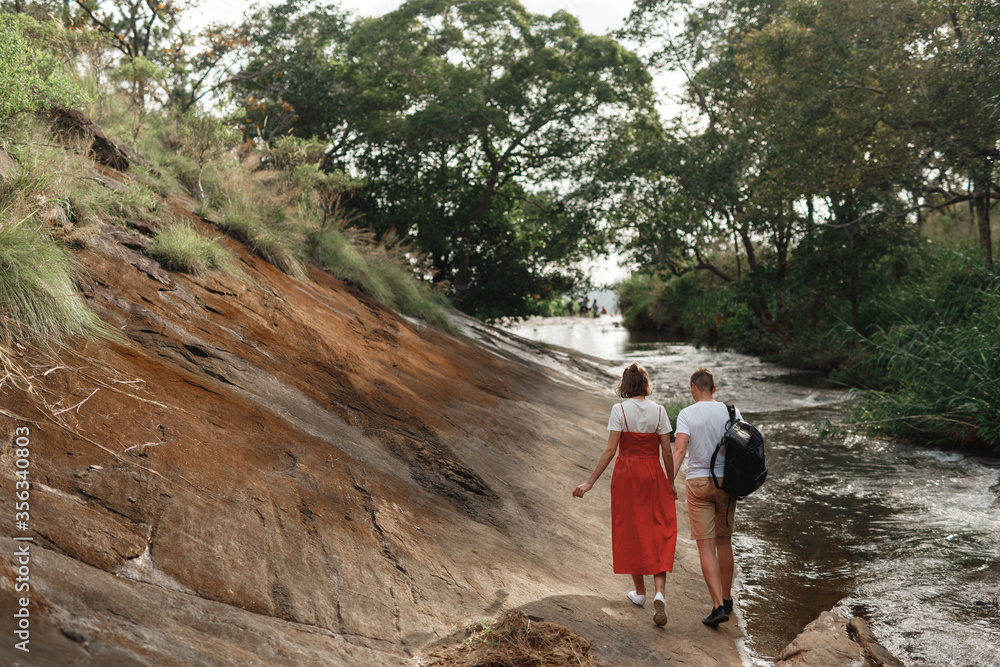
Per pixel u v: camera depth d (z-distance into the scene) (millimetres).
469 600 4152
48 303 4449
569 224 21906
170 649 2682
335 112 20797
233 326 6410
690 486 4773
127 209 7070
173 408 4406
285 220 11164
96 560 2977
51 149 6594
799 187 15766
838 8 14164
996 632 4312
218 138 11508
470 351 12836
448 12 21547
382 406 6766
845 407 11578
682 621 4551
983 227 15891
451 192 22484
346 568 3908
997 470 7984
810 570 5488
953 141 13211
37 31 9258
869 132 14562
